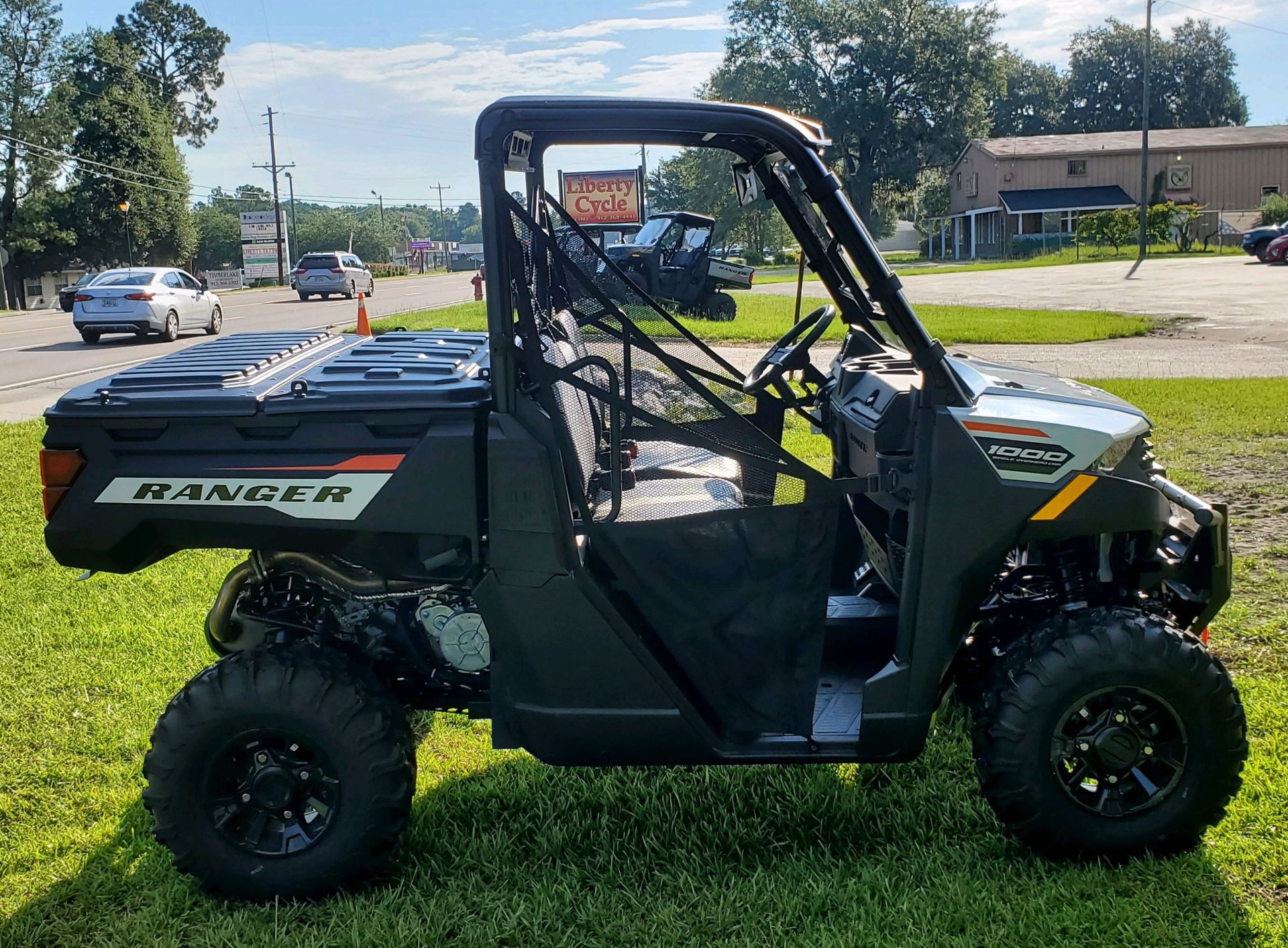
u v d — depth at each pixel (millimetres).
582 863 3154
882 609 3426
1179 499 3080
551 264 3264
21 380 14398
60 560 3004
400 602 3217
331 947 2801
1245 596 4910
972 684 3416
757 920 2844
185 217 64750
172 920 2947
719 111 2730
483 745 3912
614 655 2912
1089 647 2883
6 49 54688
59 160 57094
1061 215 56719
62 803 3584
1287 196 55781
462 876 3107
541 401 2846
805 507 2939
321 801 3039
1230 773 2957
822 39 62000
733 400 3734
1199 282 26297
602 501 3021
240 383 3006
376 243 113375
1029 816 2965
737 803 3371
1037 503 2863
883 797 3420
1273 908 2811
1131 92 97250
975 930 2766
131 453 2945
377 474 2881
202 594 5516
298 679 2916
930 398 2879
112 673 4559
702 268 17453
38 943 2889
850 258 2809
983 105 64750
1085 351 13203
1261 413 8570
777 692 2984
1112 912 2787
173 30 79125
